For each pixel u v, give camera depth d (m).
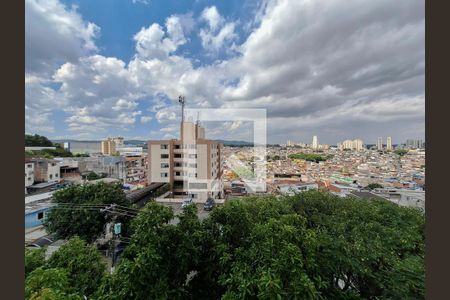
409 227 3.82
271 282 1.98
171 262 2.74
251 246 2.77
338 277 3.17
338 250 3.07
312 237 2.54
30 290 2.14
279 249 2.39
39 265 3.11
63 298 2.05
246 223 3.12
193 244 2.83
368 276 2.94
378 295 2.99
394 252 3.15
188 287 2.90
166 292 2.43
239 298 2.11
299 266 2.18
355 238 3.34
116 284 2.34
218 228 3.12
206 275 2.85
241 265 2.44
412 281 2.56
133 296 2.34
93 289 3.04
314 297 1.99
